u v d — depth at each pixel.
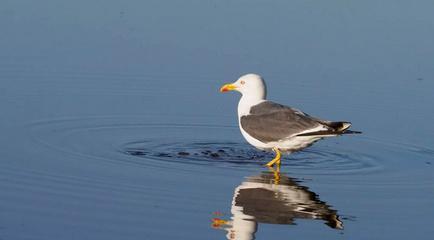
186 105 19.69
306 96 20.41
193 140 17.45
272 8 25.94
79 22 24.25
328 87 20.98
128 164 15.48
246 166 15.80
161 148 16.77
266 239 12.35
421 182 15.15
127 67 21.77
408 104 20.08
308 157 16.62
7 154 15.70
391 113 19.52
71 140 16.83
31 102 19.11
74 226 12.50
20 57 21.89
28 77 20.70
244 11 25.56
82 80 20.81
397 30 24.61
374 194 14.41
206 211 13.27
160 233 12.34
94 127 17.80
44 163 15.27
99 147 16.52
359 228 12.87
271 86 20.91
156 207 13.33
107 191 13.96
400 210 13.66
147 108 19.31
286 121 15.68
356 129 18.48
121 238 12.12
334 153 16.94
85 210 13.12
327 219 13.18
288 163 16.14
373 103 20.11
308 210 13.51
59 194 13.74
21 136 16.84
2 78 20.52
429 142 17.73
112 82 20.81
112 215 12.96
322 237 12.46
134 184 14.36
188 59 22.36
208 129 18.31
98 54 22.42
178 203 13.55
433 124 18.86
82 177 14.60
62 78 20.84
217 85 20.95
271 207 13.60
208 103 19.95
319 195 14.28
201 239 12.21
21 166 15.05
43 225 12.52
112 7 25.42
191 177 14.89
